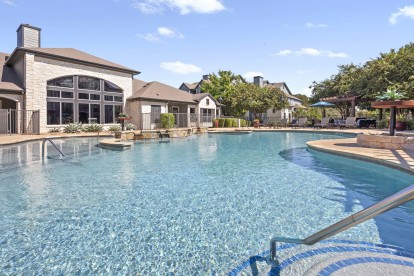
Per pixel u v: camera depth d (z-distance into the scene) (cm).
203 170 731
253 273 252
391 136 951
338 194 507
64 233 345
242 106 3116
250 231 348
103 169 748
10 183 595
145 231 350
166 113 2173
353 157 829
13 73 1791
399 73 1875
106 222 380
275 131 2317
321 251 287
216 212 417
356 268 248
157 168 761
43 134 1639
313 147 1059
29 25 1902
